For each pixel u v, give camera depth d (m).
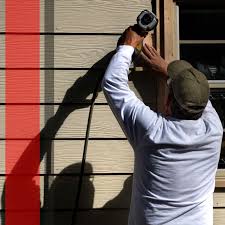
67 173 2.77
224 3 2.87
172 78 2.36
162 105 2.69
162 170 2.18
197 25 2.91
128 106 2.23
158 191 2.20
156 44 2.75
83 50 2.75
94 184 2.77
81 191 2.76
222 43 2.90
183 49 2.92
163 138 2.16
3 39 2.74
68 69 2.75
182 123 2.18
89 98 2.76
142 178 2.22
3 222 2.77
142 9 2.76
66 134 2.76
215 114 2.32
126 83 2.30
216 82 2.85
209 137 2.20
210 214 2.26
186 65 2.41
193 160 2.19
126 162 2.77
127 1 2.76
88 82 2.75
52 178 2.77
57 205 2.77
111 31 2.75
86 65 2.75
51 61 2.75
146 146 2.19
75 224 2.77
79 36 2.75
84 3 2.75
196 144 2.18
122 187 2.77
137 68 2.69
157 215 2.20
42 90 2.75
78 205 2.76
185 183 2.19
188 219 2.20
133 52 2.41
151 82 2.75
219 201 2.78
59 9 2.75
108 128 2.76
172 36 2.75
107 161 2.76
